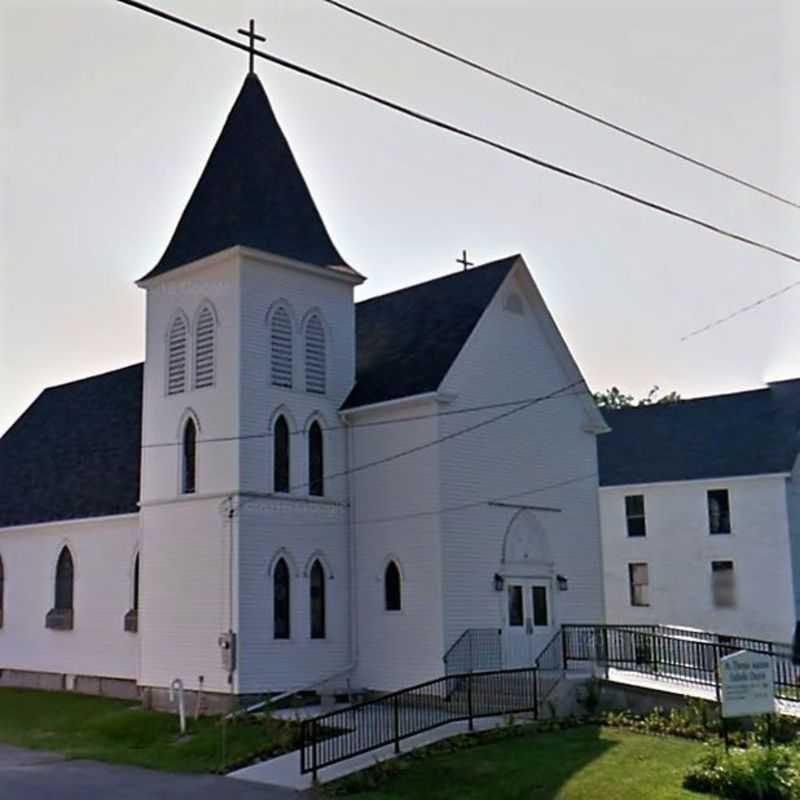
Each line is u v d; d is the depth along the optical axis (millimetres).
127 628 32031
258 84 32188
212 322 29266
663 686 24484
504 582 29234
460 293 31719
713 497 46219
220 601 27500
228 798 17906
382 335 32750
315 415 29906
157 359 30672
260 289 29109
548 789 17438
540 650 29922
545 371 32031
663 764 18828
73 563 35000
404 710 25719
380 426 29719
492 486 29578
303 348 29969
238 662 26844
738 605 44750
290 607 28266
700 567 46000
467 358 29484
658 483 47219
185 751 22625
